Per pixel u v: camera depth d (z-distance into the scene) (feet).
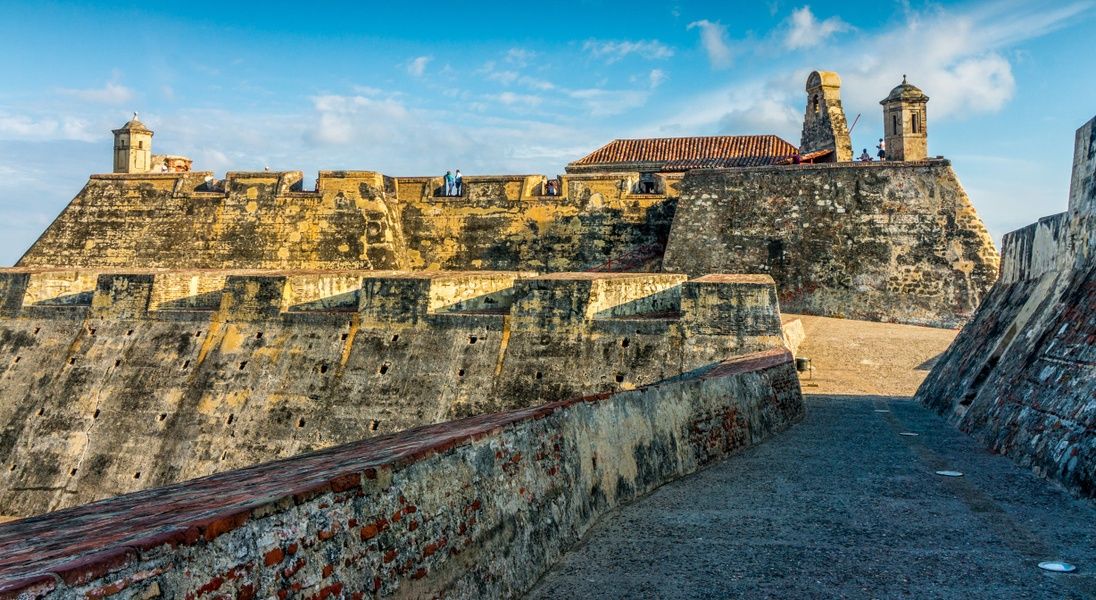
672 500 33.17
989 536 27.71
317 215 117.29
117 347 81.35
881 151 131.75
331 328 76.64
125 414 76.54
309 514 16.03
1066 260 51.83
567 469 28.55
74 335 83.61
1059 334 44.32
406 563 18.15
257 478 20.08
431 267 116.98
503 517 23.02
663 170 138.31
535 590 22.91
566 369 69.31
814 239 106.73
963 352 65.87
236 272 86.17
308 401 72.79
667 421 38.19
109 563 11.83
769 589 22.84
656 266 111.34
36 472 75.25
